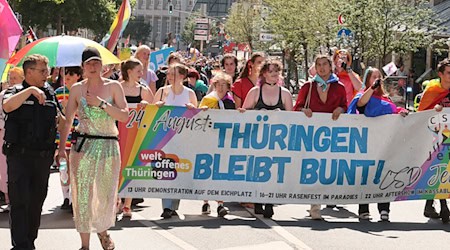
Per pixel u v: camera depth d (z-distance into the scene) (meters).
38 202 7.97
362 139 10.28
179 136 10.13
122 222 9.88
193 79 14.98
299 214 10.77
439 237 9.33
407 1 33.03
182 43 136.00
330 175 10.28
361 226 9.94
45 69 7.86
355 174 10.30
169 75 10.51
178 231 9.34
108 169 7.63
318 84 10.27
